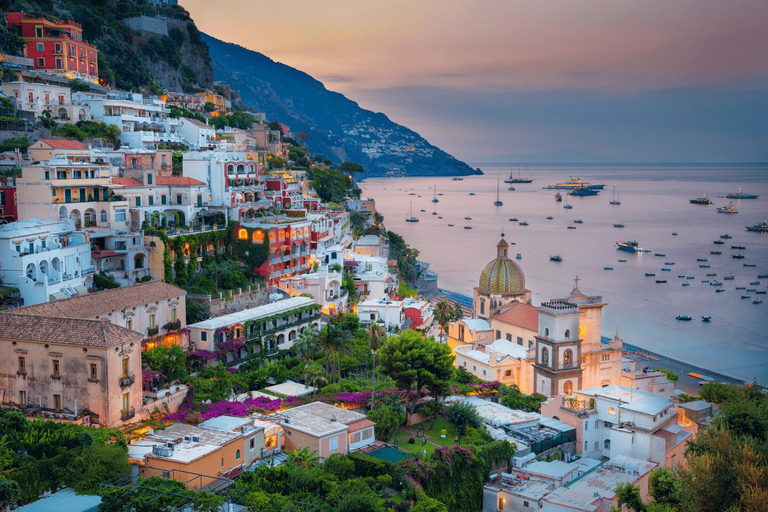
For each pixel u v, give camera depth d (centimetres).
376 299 16825
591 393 11719
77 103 18100
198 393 10238
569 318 12762
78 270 11800
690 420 12825
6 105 15650
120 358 8775
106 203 12800
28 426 7900
